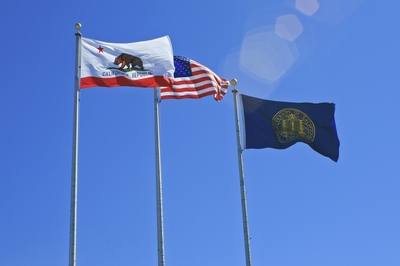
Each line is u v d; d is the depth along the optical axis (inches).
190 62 1181.7
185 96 1151.6
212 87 1160.8
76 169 947.3
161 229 1006.4
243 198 1078.4
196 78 1167.6
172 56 1101.1
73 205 924.6
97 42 1075.3
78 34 1058.7
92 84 1047.0
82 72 1048.2
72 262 898.1
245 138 1147.3
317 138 1177.4
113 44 1084.5
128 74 1069.8
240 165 1105.4
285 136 1162.0
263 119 1163.3
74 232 912.3
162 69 1083.3
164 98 1146.7
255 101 1171.9
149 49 1095.0
